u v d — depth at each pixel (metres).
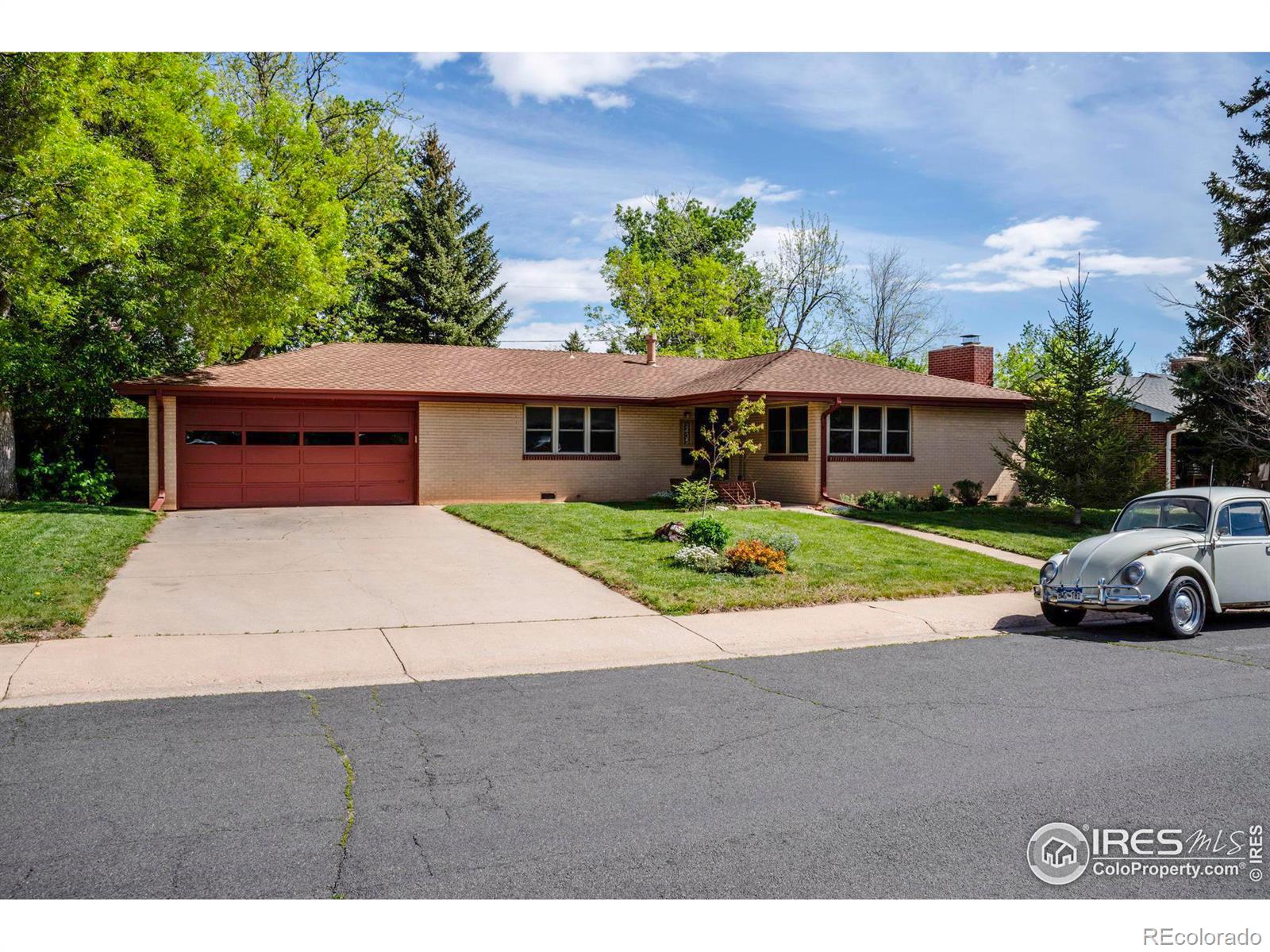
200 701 6.89
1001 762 5.55
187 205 19.42
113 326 22.61
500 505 21.16
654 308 47.75
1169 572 9.52
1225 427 23.14
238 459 21.09
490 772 5.37
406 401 22.22
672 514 19.16
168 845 4.33
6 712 6.51
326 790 5.05
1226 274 24.17
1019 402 23.69
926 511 20.64
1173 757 5.64
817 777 5.29
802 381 22.05
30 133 15.53
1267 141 24.39
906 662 8.44
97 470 21.23
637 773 5.37
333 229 24.03
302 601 10.57
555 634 9.35
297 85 32.59
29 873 4.05
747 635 9.49
